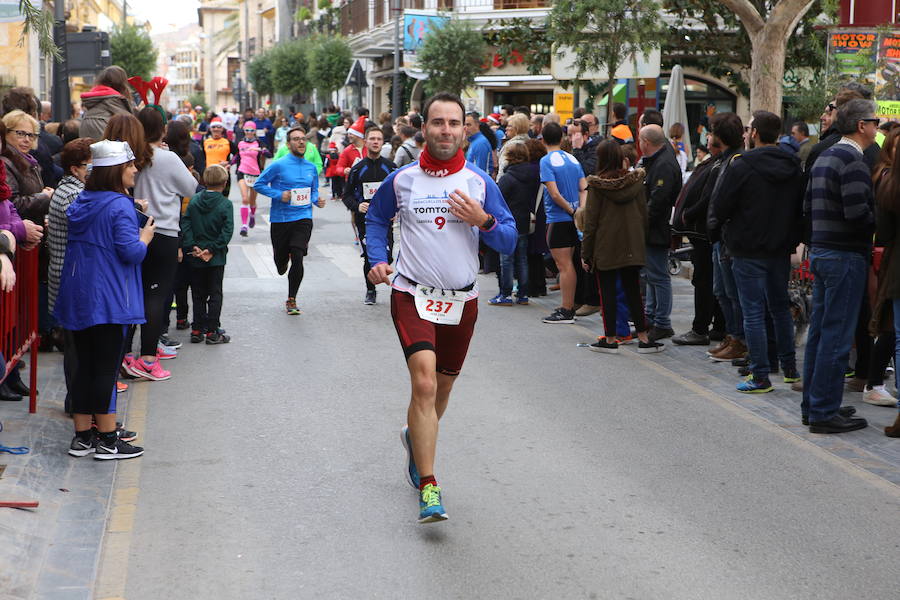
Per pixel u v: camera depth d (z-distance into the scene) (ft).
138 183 26.43
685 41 85.92
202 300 32.37
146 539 16.49
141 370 27.40
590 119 49.60
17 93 29.89
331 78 143.23
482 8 103.86
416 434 16.85
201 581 14.94
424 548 16.24
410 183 17.26
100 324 19.97
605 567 15.55
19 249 21.50
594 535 16.85
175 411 24.34
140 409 24.44
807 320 31.37
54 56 26.00
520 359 30.71
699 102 93.45
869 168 22.18
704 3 82.23
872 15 42.37
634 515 17.79
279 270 38.09
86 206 20.02
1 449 20.02
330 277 47.65
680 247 49.14
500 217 17.63
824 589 14.88
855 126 22.12
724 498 18.72
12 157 26.08
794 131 38.65
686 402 25.77
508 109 60.54
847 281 22.45
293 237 37.45
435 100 17.10
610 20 56.85
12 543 15.61
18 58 92.94
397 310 17.35
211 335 32.30
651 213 32.58
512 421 23.81
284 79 177.06
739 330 30.27
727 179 25.76
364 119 68.90
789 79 78.02
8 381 24.41
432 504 16.51
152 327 27.27
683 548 16.33
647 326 33.47
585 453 21.38
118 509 17.80
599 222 31.22
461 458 20.98
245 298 41.65
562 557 15.92
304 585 14.84
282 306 39.86
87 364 20.40
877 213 21.77
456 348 17.81
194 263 31.89
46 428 22.08
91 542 16.25
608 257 31.12
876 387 25.85
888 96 42.11
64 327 20.10
